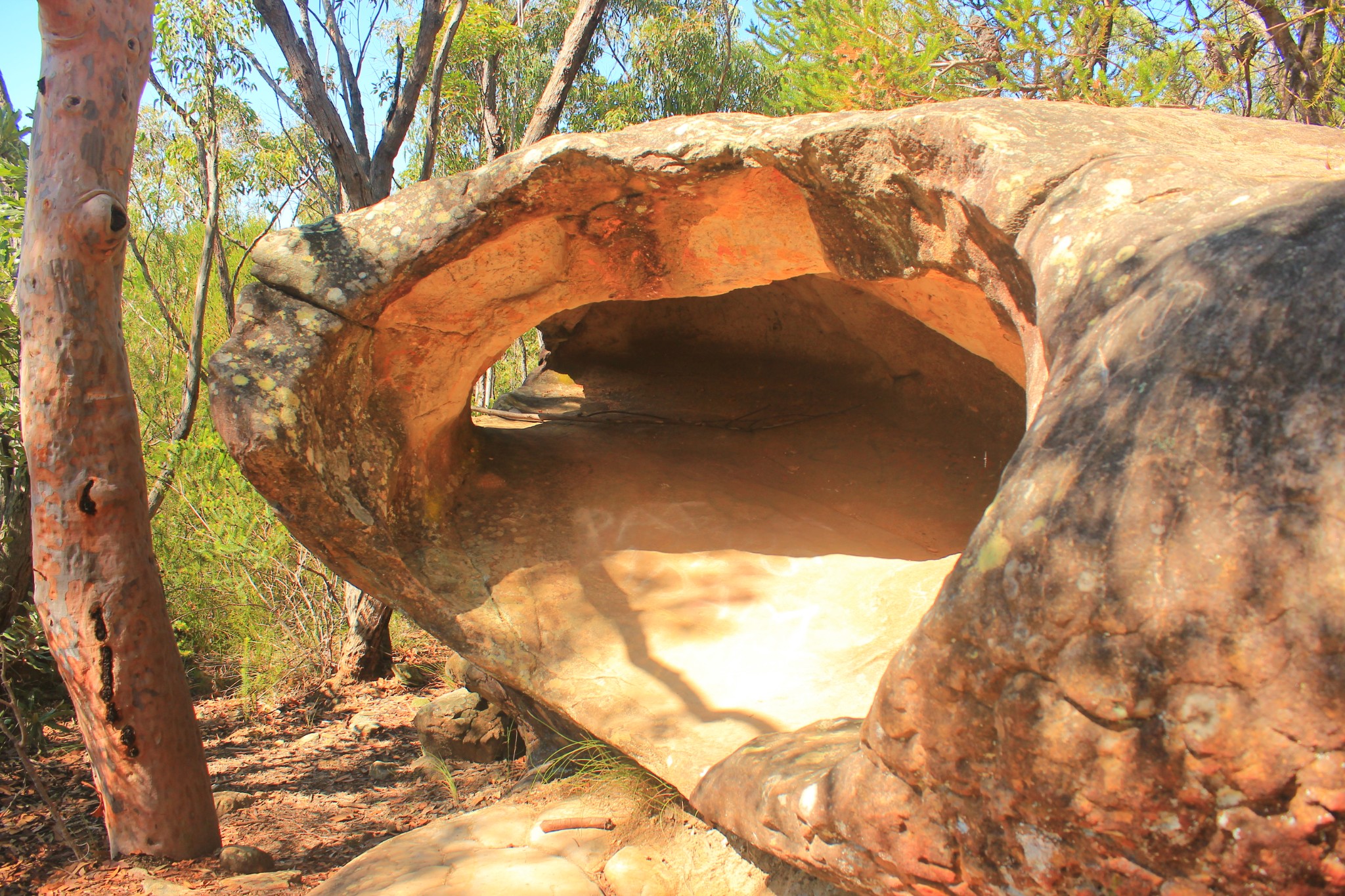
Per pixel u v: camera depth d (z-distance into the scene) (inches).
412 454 174.2
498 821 156.5
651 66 650.8
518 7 566.9
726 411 239.0
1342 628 56.4
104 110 152.9
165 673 163.3
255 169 380.8
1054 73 248.5
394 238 149.4
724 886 133.1
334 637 309.7
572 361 262.7
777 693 150.9
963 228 113.3
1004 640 68.0
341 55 308.0
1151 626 62.0
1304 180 78.6
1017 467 74.0
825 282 214.1
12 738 176.7
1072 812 65.1
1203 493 63.1
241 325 149.6
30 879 156.6
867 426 225.6
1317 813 56.5
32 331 153.4
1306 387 62.7
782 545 187.6
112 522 158.1
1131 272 80.3
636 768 156.7
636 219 152.6
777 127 133.2
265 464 147.2
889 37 258.1
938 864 75.9
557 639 167.6
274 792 207.0
